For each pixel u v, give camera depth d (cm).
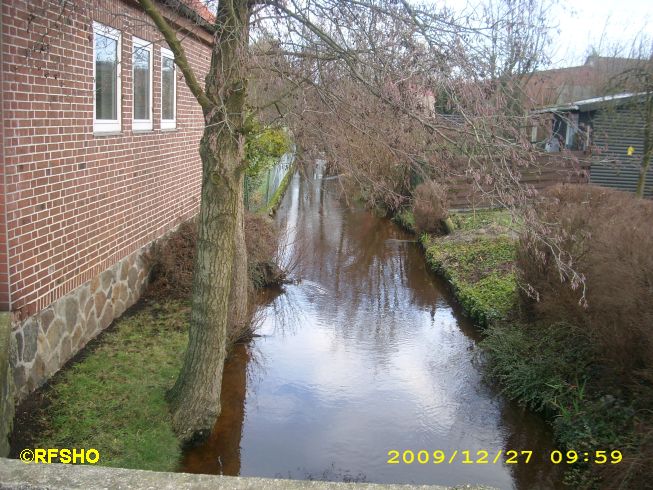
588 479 541
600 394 616
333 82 539
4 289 511
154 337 735
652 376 521
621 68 1599
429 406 718
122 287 804
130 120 821
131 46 814
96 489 301
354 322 1031
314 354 877
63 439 502
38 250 567
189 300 874
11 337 511
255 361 838
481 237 1395
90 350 675
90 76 680
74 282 650
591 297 612
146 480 310
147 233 909
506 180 450
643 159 1298
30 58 544
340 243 1658
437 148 498
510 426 671
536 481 566
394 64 471
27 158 543
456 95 461
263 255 1167
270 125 583
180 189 1105
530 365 723
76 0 586
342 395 741
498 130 463
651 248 548
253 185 1530
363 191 626
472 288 1092
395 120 507
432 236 1619
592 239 643
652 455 475
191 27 653
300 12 504
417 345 927
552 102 644
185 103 1126
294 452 604
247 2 510
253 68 514
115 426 531
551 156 471
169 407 571
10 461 324
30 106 547
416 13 481
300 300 1146
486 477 573
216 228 539
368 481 559
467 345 927
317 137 588
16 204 525
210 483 309
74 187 645
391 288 1247
